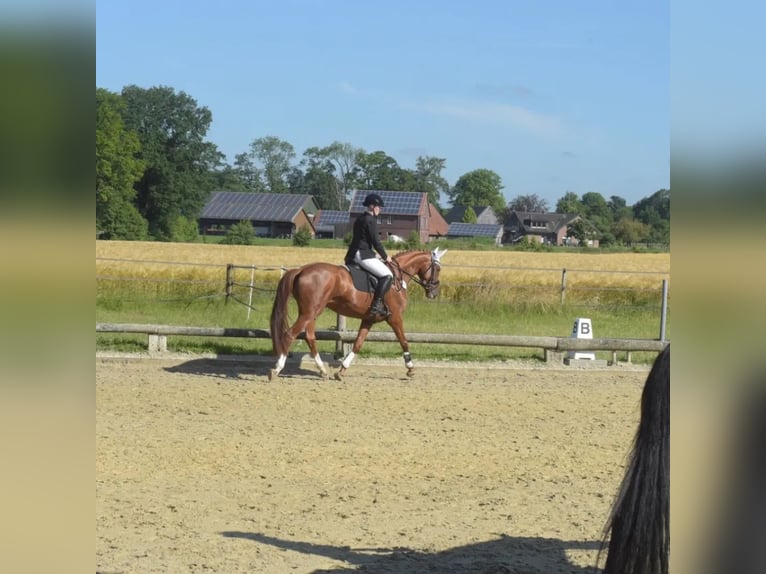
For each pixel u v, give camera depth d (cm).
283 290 1198
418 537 539
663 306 1466
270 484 667
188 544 512
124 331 1332
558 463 757
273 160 10850
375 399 1070
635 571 270
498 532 552
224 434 845
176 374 1216
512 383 1230
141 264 2450
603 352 1548
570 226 10431
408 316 1877
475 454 785
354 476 698
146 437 816
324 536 538
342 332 1320
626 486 284
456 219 11275
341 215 9194
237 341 1482
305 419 935
